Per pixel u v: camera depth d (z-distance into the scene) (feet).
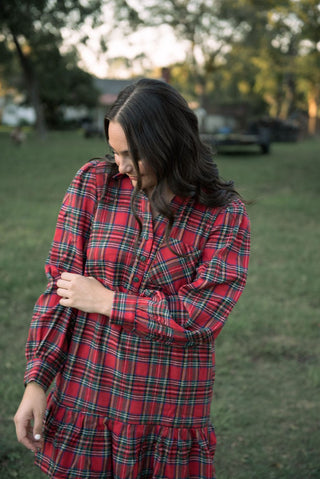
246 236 4.61
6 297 16.30
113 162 4.63
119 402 4.44
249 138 78.89
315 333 14.33
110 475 4.55
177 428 4.46
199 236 4.49
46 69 110.73
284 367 12.46
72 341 4.61
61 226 4.69
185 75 145.79
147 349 4.40
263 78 142.82
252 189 42.96
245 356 12.91
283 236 26.04
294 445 9.43
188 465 4.50
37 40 91.15
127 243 4.45
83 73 150.20
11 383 11.03
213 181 4.49
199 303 4.35
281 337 14.02
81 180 4.69
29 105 158.61
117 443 4.45
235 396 11.09
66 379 4.60
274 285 18.24
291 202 36.42
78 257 4.61
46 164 58.13
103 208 4.57
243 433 9.76
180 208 4.49
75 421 4.52
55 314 4.54
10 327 14.15
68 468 4.52
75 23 82.17
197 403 4.50
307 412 10.55
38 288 17.11
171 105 4.14
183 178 4.24
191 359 4.45
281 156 78.38
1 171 50.93
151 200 4.26
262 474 8.59
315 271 19.86
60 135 133.39
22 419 4.33
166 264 4.41
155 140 4.07
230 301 4.40
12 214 29.73
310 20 68.74
